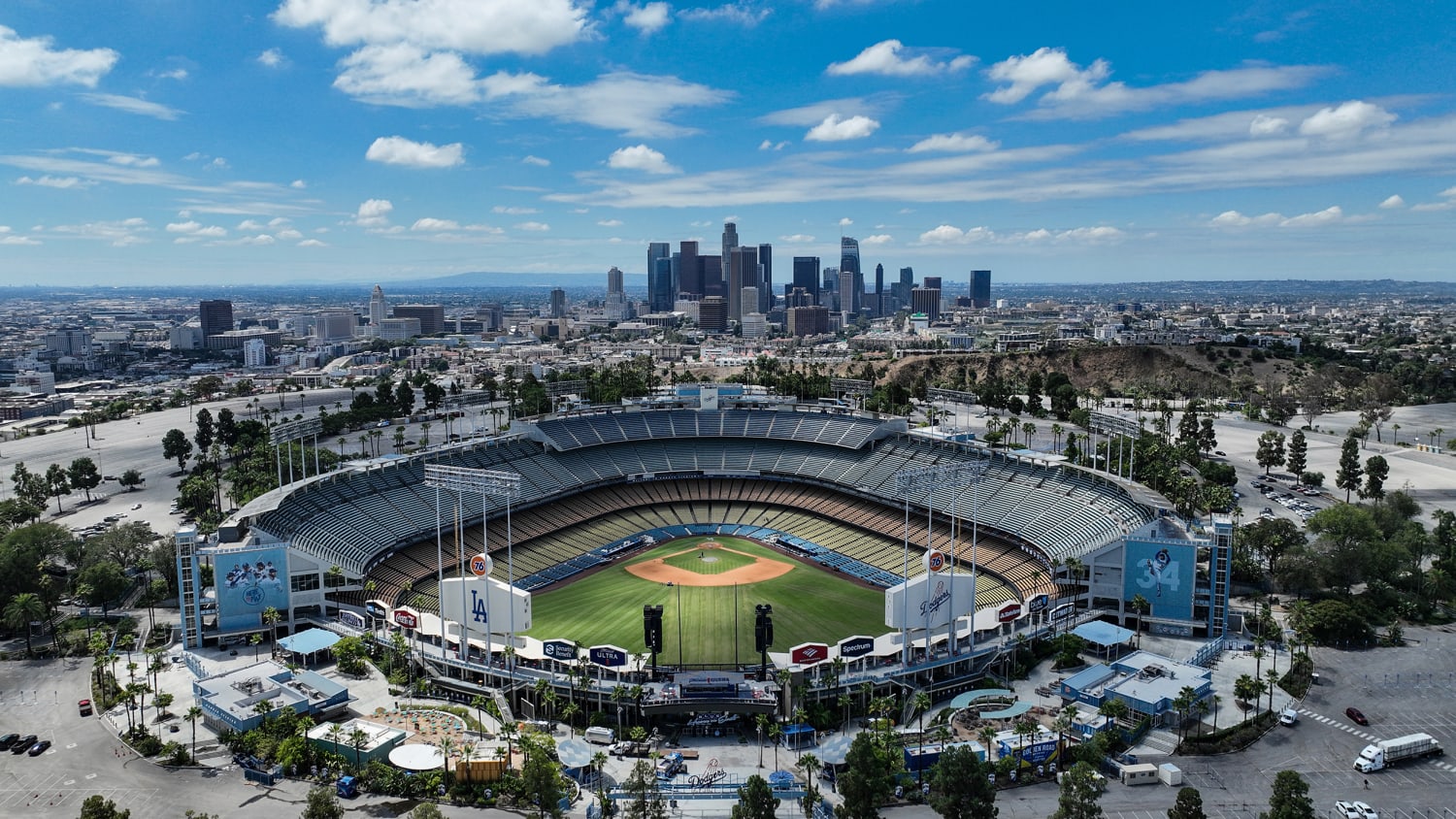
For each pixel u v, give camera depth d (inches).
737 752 5625.0
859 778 4618.6
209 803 4936.0
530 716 6102.4
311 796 4591.5
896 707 5940.0
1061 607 7116.1
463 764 5098.4
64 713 5959.6
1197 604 7062.0
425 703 6112.2
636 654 6825.8
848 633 7293.3
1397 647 6914.4
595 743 5684.1
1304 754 5403.5
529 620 6343.5
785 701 5949.8
